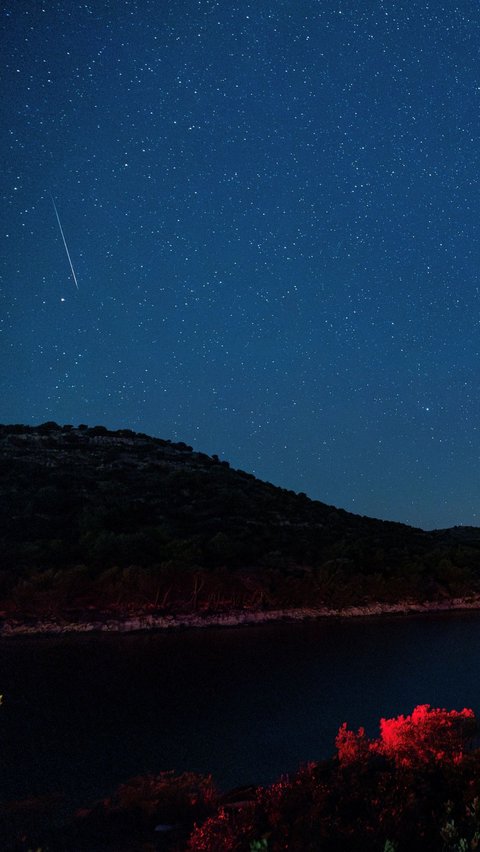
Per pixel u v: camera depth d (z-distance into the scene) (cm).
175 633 4341
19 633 4088
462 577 6806
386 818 595
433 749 800
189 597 5109
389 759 812
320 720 2231
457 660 3478
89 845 739
